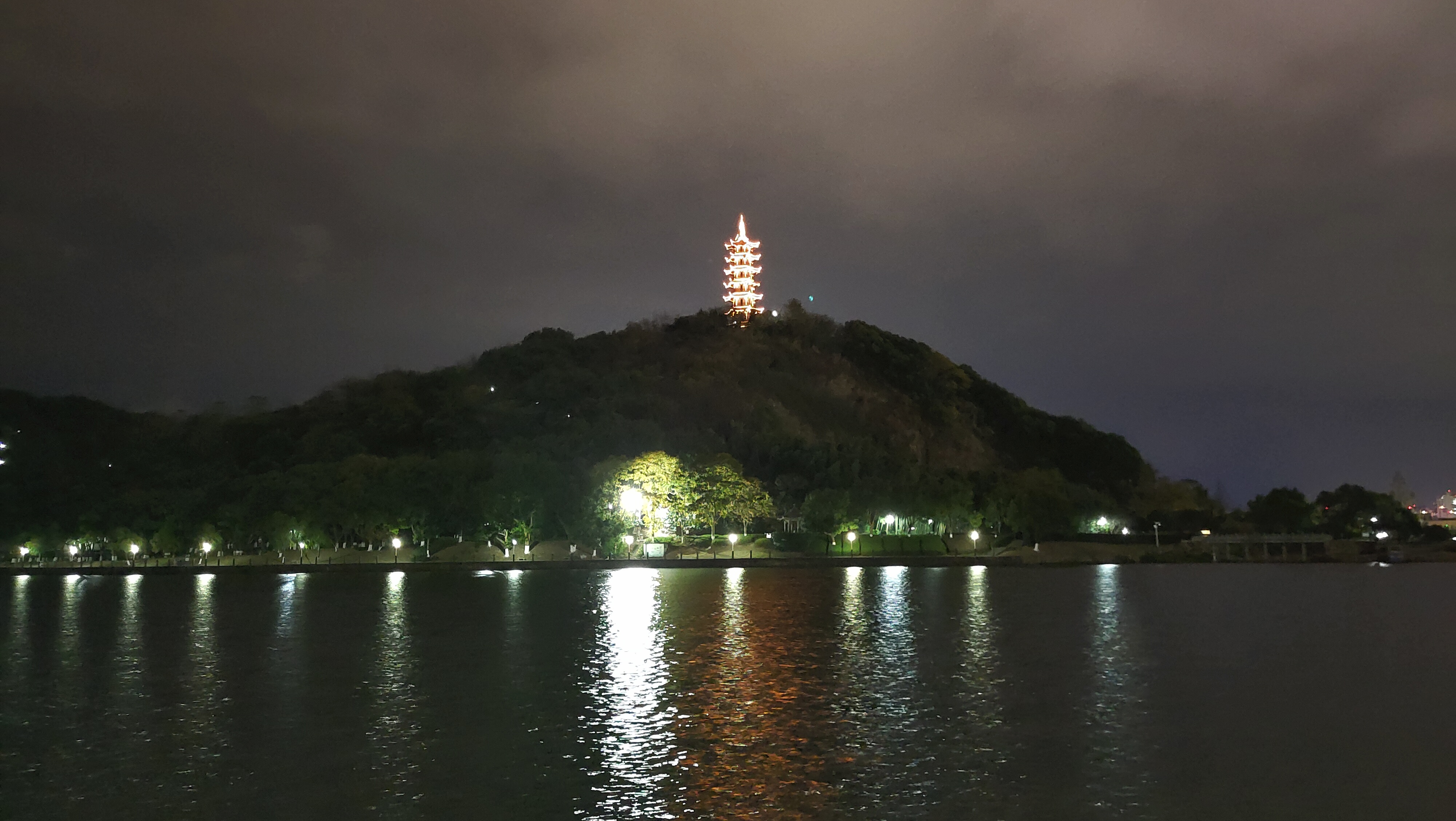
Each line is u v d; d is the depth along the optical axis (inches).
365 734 1975.9
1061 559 7421.3
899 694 2346.2
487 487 7042.3
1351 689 2413.9
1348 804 1557.6
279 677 2610.7
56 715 2170.3
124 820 1509.6
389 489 7313.0
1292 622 3754.9
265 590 5649.6
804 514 7509.8
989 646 3097.9
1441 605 4414.4
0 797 1617.9
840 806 1544.0
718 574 6304.1
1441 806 1545.3
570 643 3186.5
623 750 1847.9
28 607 4749.0
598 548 7027.6
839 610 4148.6
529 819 1493.6
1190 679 2549.2
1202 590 5211.6
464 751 1841.8
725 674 2610.7
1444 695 2351.1
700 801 1565.0
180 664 2851.9
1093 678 2556.6
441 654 2972.4
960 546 7800.2
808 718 2097.7
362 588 5595.5
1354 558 7760.8
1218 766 1748.3
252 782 1675.7
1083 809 1529.3
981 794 1593.3
